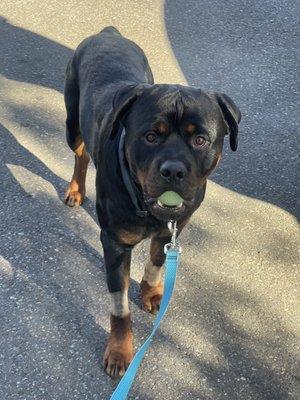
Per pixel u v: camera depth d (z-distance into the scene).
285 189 1.43
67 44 1.92
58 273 1.18
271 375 1.03
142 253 1.24
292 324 1.12
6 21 2.01
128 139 0.87
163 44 1.96
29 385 0.99
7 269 1.17
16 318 1.08
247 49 1.97
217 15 2.14
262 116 1.67
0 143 1.49
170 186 0.82
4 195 1.34
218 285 1.18
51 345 1.05
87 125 1.11
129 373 0.83
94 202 1.34
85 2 2.15
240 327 1.11
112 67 1.14
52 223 1.28
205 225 1.31
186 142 0.84
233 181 1.44
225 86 1.78
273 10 2.19
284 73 1.86
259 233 1.31
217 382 1.02
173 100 0.83
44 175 1.40
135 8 2.14
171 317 1.12
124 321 1.03
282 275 1.22
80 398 0.98
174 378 1.02
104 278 1.17
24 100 1.65
